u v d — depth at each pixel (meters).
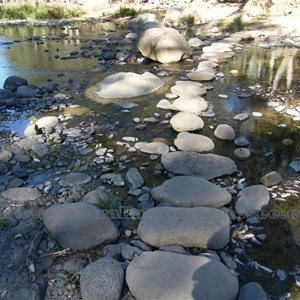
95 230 2.67
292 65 7.23
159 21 12.81
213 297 2.11
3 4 17.09
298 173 3.56
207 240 2.57
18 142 4.28
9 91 5.92
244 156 3.81
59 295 2.28
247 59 7.73
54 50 9.36
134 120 4.78
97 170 3.67
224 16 12.91
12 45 10.11
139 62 7.91
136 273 2.28
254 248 2.64
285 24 10.77
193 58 8.00
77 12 16.59
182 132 4.29
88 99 5.67
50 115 5.11
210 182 3.27
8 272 2.44
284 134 4.36
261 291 2.22
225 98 5.50
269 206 3.07
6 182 3.48
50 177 3.58
